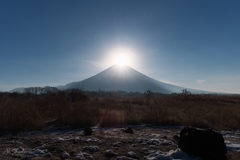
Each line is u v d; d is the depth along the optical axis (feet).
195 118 26.45
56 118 25.43
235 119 27.71
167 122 25.88
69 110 27.22
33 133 19.39
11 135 18.66
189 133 12.12
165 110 30.37
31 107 26.43
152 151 12.53
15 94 45.11
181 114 30.27
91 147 12.73
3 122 20.26
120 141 14.89
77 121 23.32
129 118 26.30
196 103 52.26
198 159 11.12
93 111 29.14
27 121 21.53
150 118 27.07
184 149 12.05
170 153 11.96
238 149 13.73
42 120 23.40
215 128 24.11
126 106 40.37
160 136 17.78
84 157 11.21
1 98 31.17
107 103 43.52
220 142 11.87
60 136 16.96
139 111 34.09
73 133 19.10
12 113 22.45
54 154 11.76
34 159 10.86
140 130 22.00
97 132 19.44
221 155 11.50
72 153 11.87
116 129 21.71
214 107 41.42
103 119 24.18
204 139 11.68
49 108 29.96
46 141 14.56
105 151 12.37
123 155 11.78
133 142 14.82
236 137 19.19
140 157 11.59
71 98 48.47
